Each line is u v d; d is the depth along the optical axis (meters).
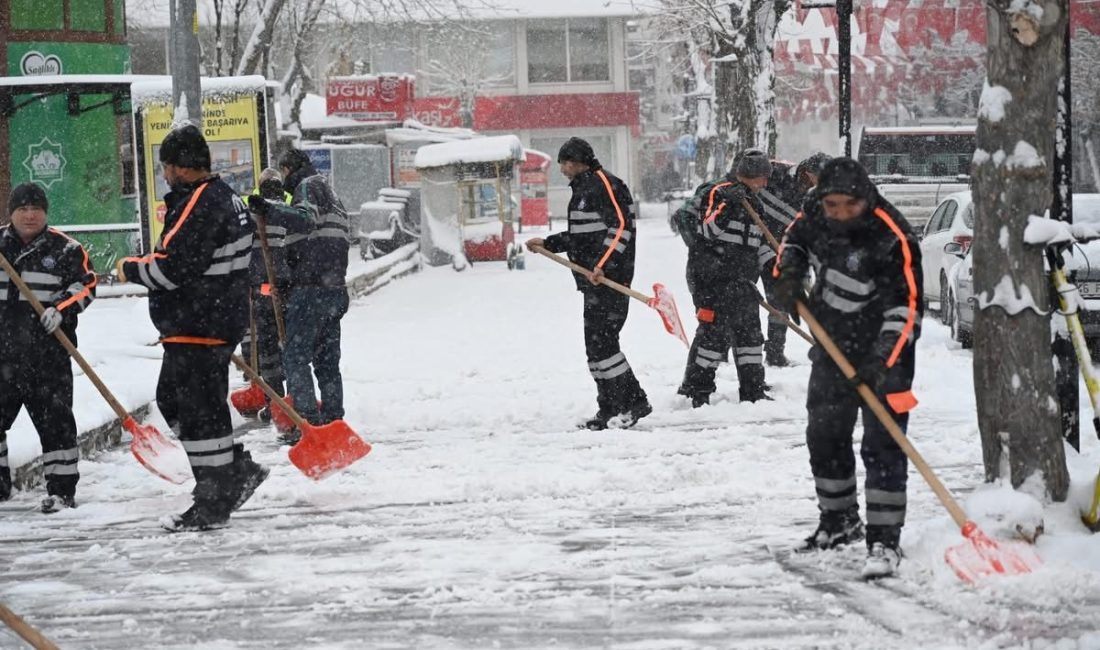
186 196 7.38
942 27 36.12
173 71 15.68
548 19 60.97
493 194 32.03
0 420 8.36
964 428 9.58
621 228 10.07
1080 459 7.02
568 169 10.19
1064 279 6.84
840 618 5.37
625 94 61.12
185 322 7.35
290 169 10.20
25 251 8.15
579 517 7.32
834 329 6.17
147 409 11.77
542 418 10.89
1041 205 6.47
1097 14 48.19
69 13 25.39
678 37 47.38
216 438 7.46
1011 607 5.41
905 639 5.10
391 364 14.81
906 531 6.49
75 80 22.62
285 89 34.25
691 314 19.00
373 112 41.34
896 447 5.99
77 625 5.66
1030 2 6.34
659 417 10.68
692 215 11.02
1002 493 6.31
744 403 10.92
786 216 10.95
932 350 14.60
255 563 6.57
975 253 6.64
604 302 10.17
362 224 34.53
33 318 8.12
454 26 45.72
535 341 16.52
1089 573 5.68
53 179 24.05
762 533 6.78
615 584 5.95
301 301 9.89
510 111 60.91
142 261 7.29
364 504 7.86
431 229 31.27
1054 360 7.36
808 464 8.49
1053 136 6.51
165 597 6.02
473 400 11.95
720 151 38.22
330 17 43.34
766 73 32.09
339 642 5.29
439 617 5.56
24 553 7.01
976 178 6.60
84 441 9.93
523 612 5.58
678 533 6.86
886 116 52.66
